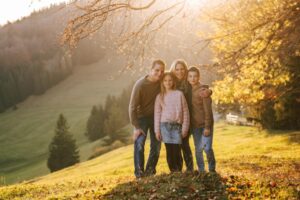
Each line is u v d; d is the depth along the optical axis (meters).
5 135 133.75
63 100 167.50
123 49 11.02
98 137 107.69
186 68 10.54
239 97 16.53
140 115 10.85
